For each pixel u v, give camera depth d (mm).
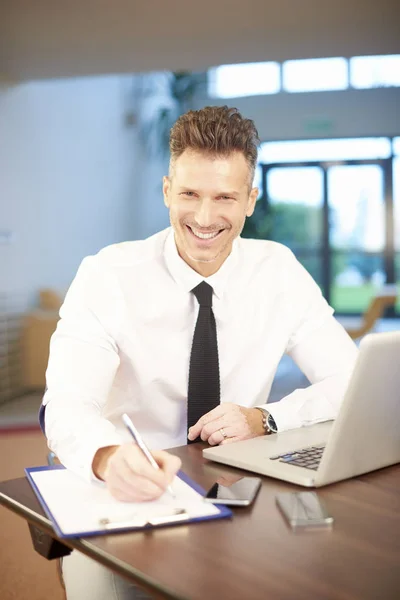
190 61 6184
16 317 6312
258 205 10672
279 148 10727
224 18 5102
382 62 10375
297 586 739
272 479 1106
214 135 1380
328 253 10680
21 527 2746
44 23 5172
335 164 10609
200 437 1446
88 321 1565
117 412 1684
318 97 10562
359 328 6535
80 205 8234
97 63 6207
